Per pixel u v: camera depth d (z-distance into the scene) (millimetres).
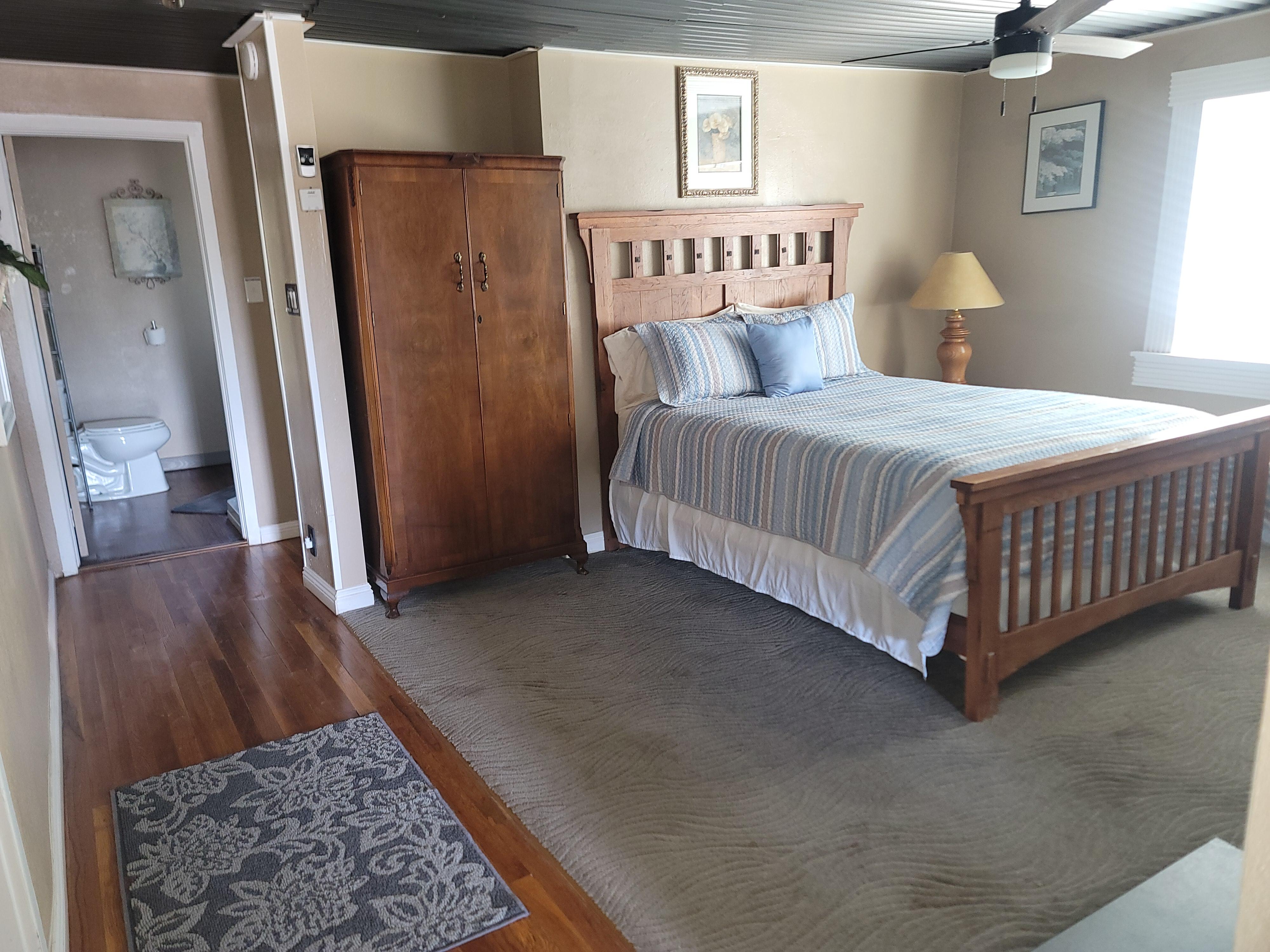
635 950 1780
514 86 3938
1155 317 4281
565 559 4172
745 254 4496
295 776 2434
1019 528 2502
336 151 3379
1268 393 3881
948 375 4844
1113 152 4336
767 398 3939
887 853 2027
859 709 2684
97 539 4668
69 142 5605
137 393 6051
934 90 4902
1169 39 4035
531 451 3768
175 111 3988
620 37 3619
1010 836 2064
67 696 2934
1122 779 2258
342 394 3424
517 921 1875
